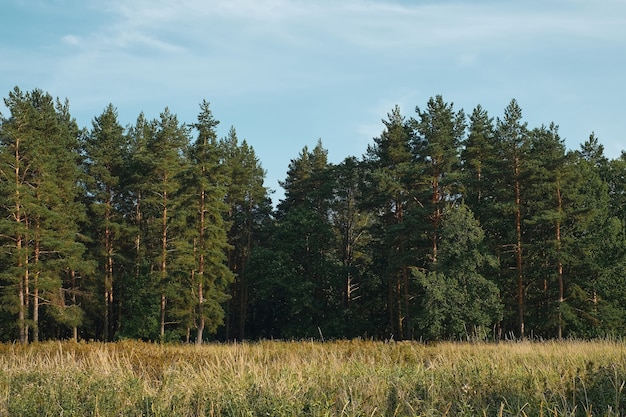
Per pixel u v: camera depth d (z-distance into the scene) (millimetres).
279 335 54469
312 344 16484
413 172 43969
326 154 69750
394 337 49062
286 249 51094
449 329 36000
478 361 9484
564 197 39469
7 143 39844
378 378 8000
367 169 54656
